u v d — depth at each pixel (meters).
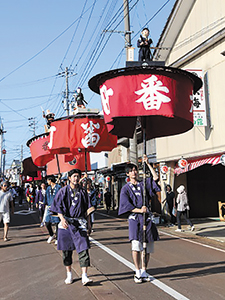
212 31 11.70
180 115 5.01
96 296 4.46
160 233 11.15
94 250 7.74
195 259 6.78
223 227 12.05
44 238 9.92
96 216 18.25
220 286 4.86
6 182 9.92
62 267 6.21
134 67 4.77
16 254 7.67
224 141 10.84
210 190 15.23
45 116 12.21
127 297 4.40
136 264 5.00
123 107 4.86
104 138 8.48
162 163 14.60
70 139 8.35
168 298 4.36
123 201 4.89
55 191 8.80
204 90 11.61
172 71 4.91
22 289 5.00
